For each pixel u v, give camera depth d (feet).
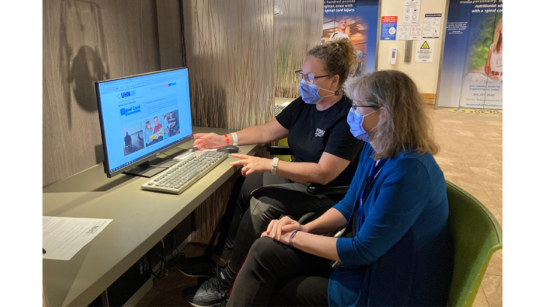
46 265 3.12
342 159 5.41
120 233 3.62
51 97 4.76
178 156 6.06
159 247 6.64
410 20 21.48
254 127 6.81
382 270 3.59
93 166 5.61
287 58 10.71
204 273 5.97
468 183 11.46
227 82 7.50
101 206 4.23
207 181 5.02
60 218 3.93
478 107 22.63
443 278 3.62
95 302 4.98
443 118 20.07
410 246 3.51
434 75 22.16
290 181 6.37
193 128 7.72
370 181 3.86
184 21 7.41
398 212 3.34
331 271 4.19
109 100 4.55
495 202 10.12
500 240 2.89
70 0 4.93
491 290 6.41
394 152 3.52
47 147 4.76
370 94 3.51
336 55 5.53
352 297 3.67
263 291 4.07
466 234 3.46
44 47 4.58
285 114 6.61
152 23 6.84
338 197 5.82
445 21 21.06
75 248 3.36
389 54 22.34
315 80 5.59
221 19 7.21
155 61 7.00
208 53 7.45
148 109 5.32
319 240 3.85
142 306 5.91
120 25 5.98
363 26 22.41
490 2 20.72
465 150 14.70
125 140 4.89
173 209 4.16
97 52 5.50
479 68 21.95
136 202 4.34
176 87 5.96
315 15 10.25
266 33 7.05
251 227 5.42
